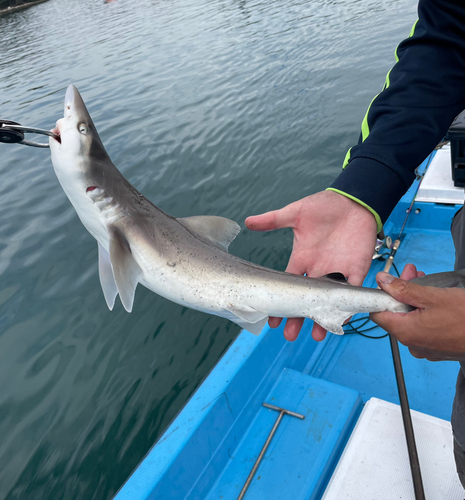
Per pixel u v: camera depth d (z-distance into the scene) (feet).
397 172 4.66
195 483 6.63
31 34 73.72
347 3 58.18
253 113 28.43
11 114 32.45
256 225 5.11
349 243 4.97
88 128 4.89
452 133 10.83
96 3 102.99
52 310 14.37
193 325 13.37
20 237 18.63
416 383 8.80
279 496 6.61
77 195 4.95
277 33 48.32
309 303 4.79
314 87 31.35
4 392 11.65
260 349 8.29
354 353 9.66
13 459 10.00
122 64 44.21
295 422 7.65
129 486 6.00
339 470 5.98
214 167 22.65
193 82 35.86
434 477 5.74
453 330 3.41
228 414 7.39
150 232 4.96
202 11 70.54
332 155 22.62
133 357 12.46
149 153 24.43
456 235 4.66
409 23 43.06
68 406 11.18
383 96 4.81
